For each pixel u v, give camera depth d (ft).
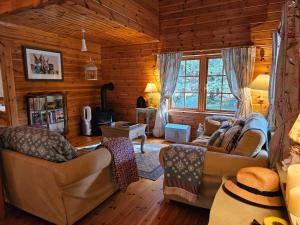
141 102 16.88
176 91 16.46
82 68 17.01
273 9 12.40
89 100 17.99
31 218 6.66
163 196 8.00
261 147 6.46
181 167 6.39
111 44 17.80
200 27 14.62
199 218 6.70
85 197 6.39
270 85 10.71
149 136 16.90
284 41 5.14
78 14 10.16
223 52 13.83
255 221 3.56
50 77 14.47
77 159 5.88
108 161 6.79
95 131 16.92
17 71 12.62
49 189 5.75
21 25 12.23
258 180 4.30
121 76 18.17
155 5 15.21
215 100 15.20
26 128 6.66
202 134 11.93
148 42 16.58
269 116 10.44
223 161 5.99
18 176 6.29
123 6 11.85
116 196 7.98
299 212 3.21
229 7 13.61
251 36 13.15
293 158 4.43
